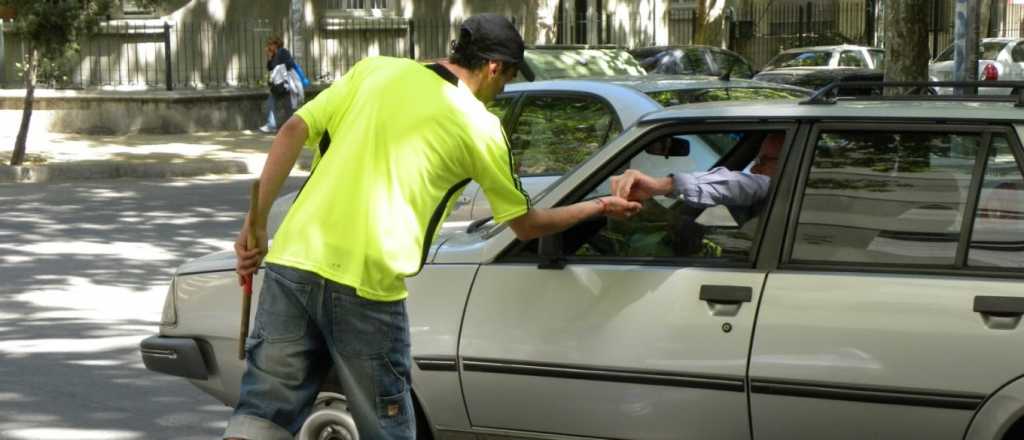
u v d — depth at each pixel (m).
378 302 4.03
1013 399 4.12
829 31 37.75
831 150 4.50
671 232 4.68
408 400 4.19
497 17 4.20
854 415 4.31
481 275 4.86
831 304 4.33
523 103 7.95
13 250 12.12
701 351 4.48
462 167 4.10
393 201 4.02
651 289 4.57
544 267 4.75
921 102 4.62
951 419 4.20
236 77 25.17
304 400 4.14
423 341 4.89
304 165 19.81
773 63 29.55
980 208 4.28
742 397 4.44
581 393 4.66
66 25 18.22
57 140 22.06
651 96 7.58
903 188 4.38
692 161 5.52
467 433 4.91
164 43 24.12
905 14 12.88
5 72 23.14
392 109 4.06
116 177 18.77
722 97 7.72
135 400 7.11
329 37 26.91
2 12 19.06
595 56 13.15
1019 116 4.29
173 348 5.46
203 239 12.93
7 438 6.42
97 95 23.11
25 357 8.02
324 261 4.00
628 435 4.62
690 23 36.94
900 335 4.24
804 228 4.47
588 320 4.64
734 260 4.54
